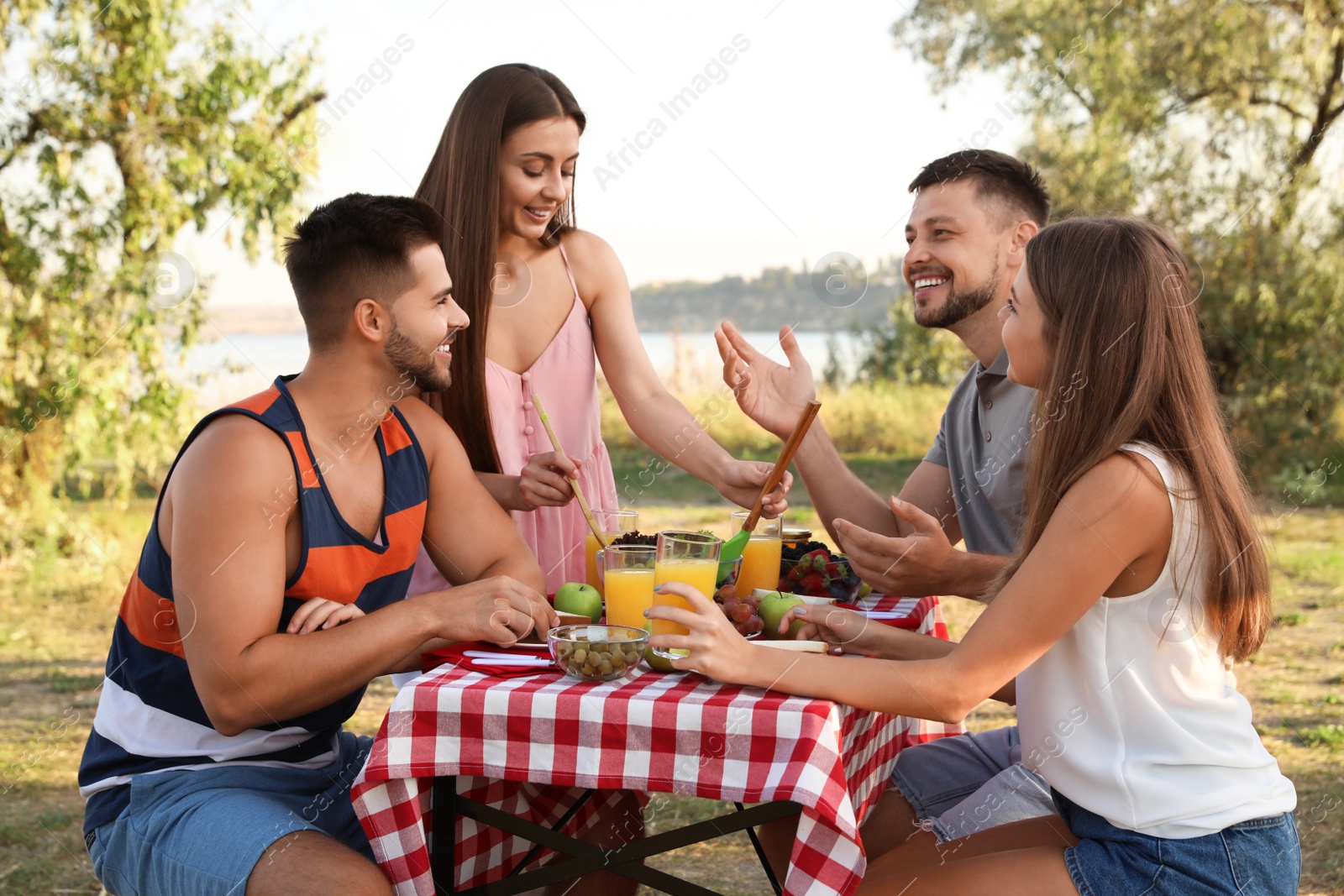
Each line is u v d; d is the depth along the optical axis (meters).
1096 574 1.41
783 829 1.79
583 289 2.48
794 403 2.21
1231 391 7.65
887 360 9.41
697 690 1.40
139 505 6.91
